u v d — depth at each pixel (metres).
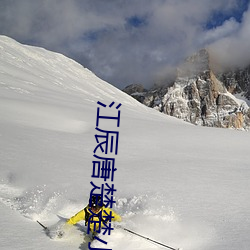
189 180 9.16
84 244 4.75
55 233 4.87
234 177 9.80
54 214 6.10
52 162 10.54
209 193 7.80
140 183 8.62
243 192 7.99
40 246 4.52
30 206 6.34
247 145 18.19
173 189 8.08
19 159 10.52
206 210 6.44
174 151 15.17
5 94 33.28
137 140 17.67
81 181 8.44
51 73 88.25
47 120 22.75
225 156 14.41
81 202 6.73
